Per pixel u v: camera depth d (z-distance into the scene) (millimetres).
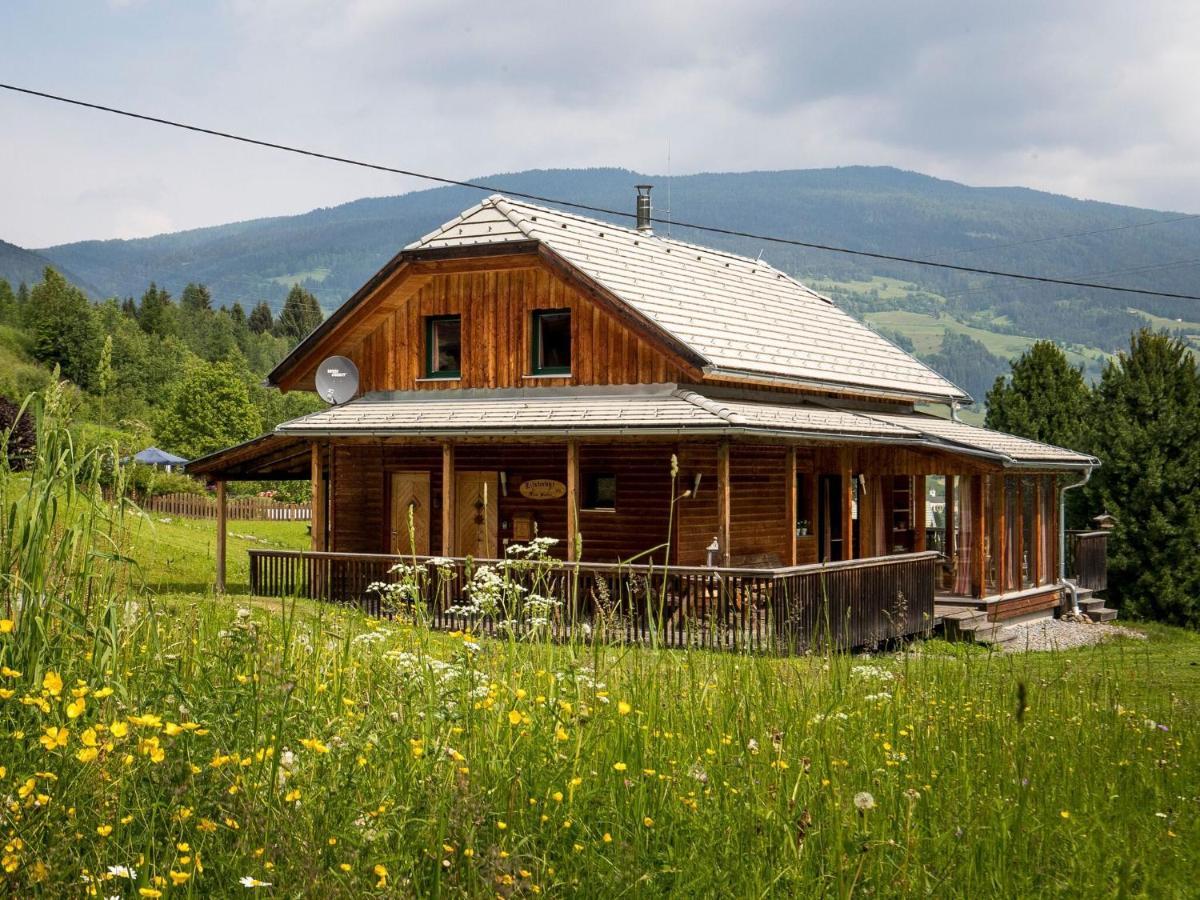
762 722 7547
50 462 6734
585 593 19891
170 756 5430
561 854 5371
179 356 144875
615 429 20422
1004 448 27547
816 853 5617
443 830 5016
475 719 6289
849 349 29766
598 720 6711
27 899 4488
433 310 24656
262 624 7891
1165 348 34188
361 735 5773
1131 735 9305
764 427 20062
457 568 21062
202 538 34656
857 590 19844
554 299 23453
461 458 24641
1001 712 8914
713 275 28844
